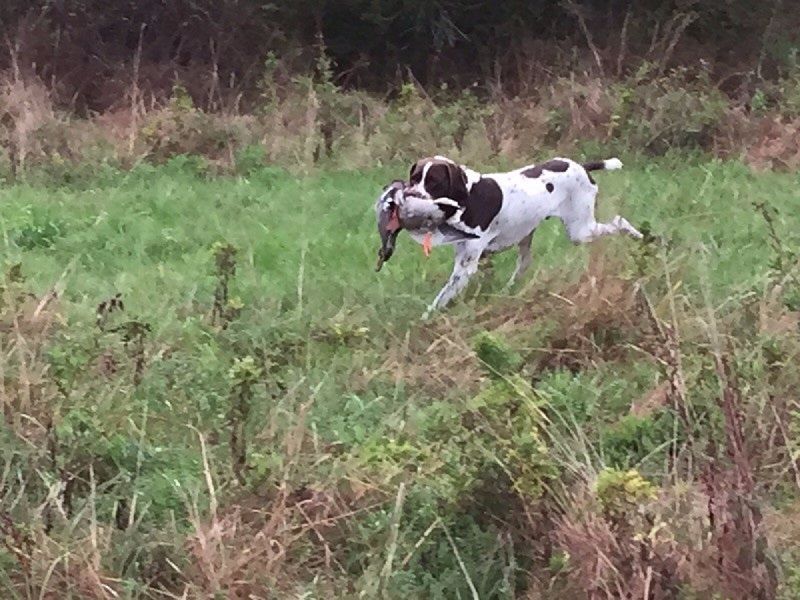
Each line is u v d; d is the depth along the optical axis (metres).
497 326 5.79
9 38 13.66
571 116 11.84
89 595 3.51
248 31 14.14
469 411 4.09
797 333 5.07
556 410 4.33
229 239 7.60
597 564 3.40
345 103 12.17
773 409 4.02
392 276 6.70
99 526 3.79
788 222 7.99
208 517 3.89
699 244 6.64
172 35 14.28
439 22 14.30
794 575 3.38
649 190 9.20
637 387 5.04
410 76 13.76
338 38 14.62
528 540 3.72
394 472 4.09
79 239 7.53
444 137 11.41
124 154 10.78
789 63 13.85
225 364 5.13
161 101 13.08
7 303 5.41
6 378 4.60
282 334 5.56
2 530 3.66
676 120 11.43
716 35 14.55
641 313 5.49
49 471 4.05
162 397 4.75
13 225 7.79
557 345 5.51
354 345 5.57
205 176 10.21
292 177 10.04
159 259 7.23
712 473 3.59
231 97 13.24
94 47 13.91
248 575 3.58
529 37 14.45
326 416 4.73
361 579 3.64
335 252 7.23
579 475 3.87
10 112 11.62
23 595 3.52
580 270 6.18
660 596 3.30
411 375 5.17
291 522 3.85
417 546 3.71
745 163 10.75
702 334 5.07
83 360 4.85
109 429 4.39
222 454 4.31
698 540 3.46
